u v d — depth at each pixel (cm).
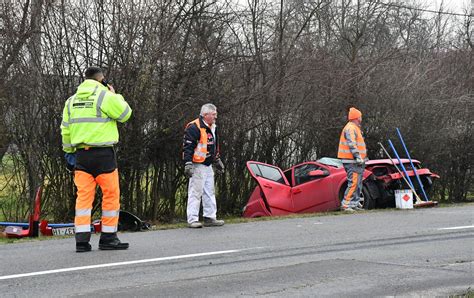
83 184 785
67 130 783
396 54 1814
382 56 1756
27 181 1266
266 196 1320
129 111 783
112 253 782
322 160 1397
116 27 1261
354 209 1268
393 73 1719
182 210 1450
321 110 1577
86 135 768
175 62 1309
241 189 1548
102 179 788
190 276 652
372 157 1680
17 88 1229
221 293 579
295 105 1548
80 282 629
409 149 1691
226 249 808
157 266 703
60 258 752
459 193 1841
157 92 1289
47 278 648
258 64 1480
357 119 1270
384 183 1351
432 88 1734
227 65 1407
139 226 1004
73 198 1300
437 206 1377
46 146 1268
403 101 1688
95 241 900
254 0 1545
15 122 1235
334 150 1630
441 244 835
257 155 1552
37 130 1257
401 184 1373
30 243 891
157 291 588
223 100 1386
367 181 1349
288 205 1336
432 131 1714
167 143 1357
